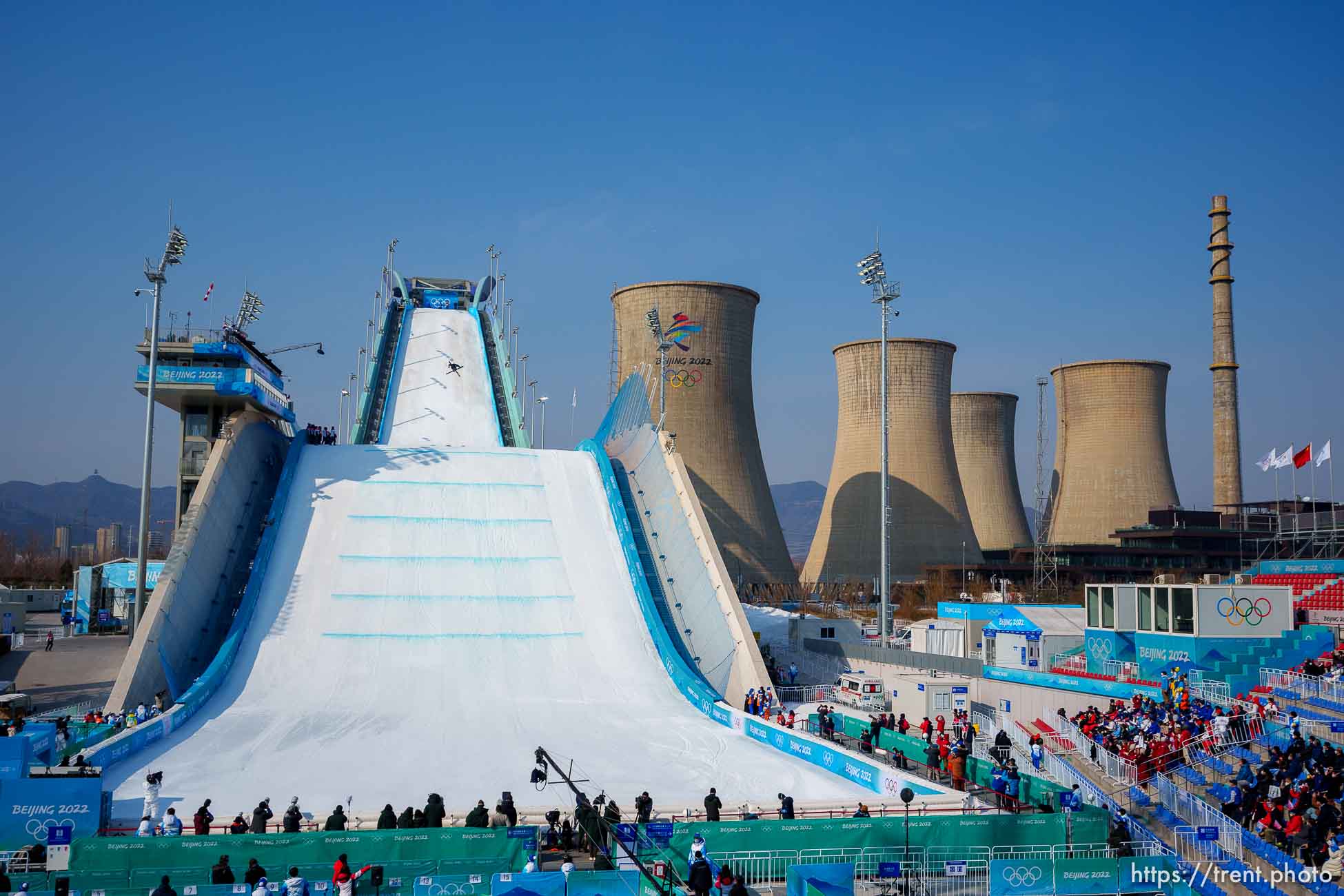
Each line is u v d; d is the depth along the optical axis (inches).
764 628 2635.3
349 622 1724.9
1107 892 830.5
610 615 1847.9
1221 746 1092.5
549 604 1843.0
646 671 1722.4
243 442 2078.0
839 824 869.2
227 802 1074.1
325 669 1616.6
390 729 1405.0
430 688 1585.9
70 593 3356.3
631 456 2335.1
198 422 2819.9
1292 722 1047.6
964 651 1925.4
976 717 1576.0
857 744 1439.5
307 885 764.6
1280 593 1453.0
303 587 1795.0
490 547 1961.1
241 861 784.3
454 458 2233.0
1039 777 1158.3
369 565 1865.2
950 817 877.2
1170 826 948.0
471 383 2972.4
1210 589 1439.5
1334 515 2158.0
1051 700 1498.5
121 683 1439.5
